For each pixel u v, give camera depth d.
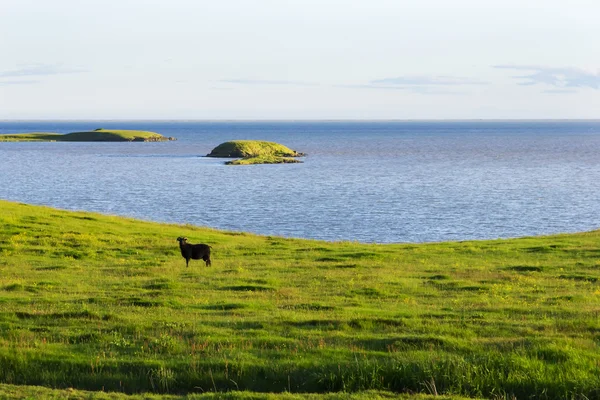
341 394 27.55
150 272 63.78
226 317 41.94
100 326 38.59
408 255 79.50
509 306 46.84
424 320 40.97
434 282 59.09
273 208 185.62
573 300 50.16
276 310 45.09
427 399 27.45
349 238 135.38
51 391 27.98
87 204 194.25
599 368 30.12
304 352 33.12
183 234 94.88
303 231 144.62
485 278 61.53
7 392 27.69
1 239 80.62
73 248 78.50
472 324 39.97
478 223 157.62
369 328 38.78
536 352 32.19
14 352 32.59
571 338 35.72
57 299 48.25
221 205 192.50
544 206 190.88
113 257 74.69
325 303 48.03
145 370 31.03
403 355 32.34
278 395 27.30
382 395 27.92
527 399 28.33
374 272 65.19
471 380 29.22
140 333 36.94
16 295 50.12
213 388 29.53
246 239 95.44
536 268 67.12
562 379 28.86
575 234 103.50
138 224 102.25
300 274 63.53
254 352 33.28
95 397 27.20
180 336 36.28
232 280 59.16
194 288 54.94
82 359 31.95
